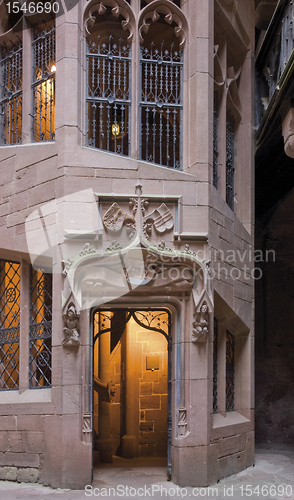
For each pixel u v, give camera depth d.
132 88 7.16
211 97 7.32
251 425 7.99
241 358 8.16
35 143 7.18
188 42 7.41
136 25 7.22
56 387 6.55
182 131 7.29
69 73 6.90
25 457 6.63
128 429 9.23
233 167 8.73
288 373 10.35
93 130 7.09
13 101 7.80
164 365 9.71
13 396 6.96
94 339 6.85
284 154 9.04
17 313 7.48
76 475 6.35
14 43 7.99
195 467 6.60
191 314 6.79
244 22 8.65
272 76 8.19
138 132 7.07
